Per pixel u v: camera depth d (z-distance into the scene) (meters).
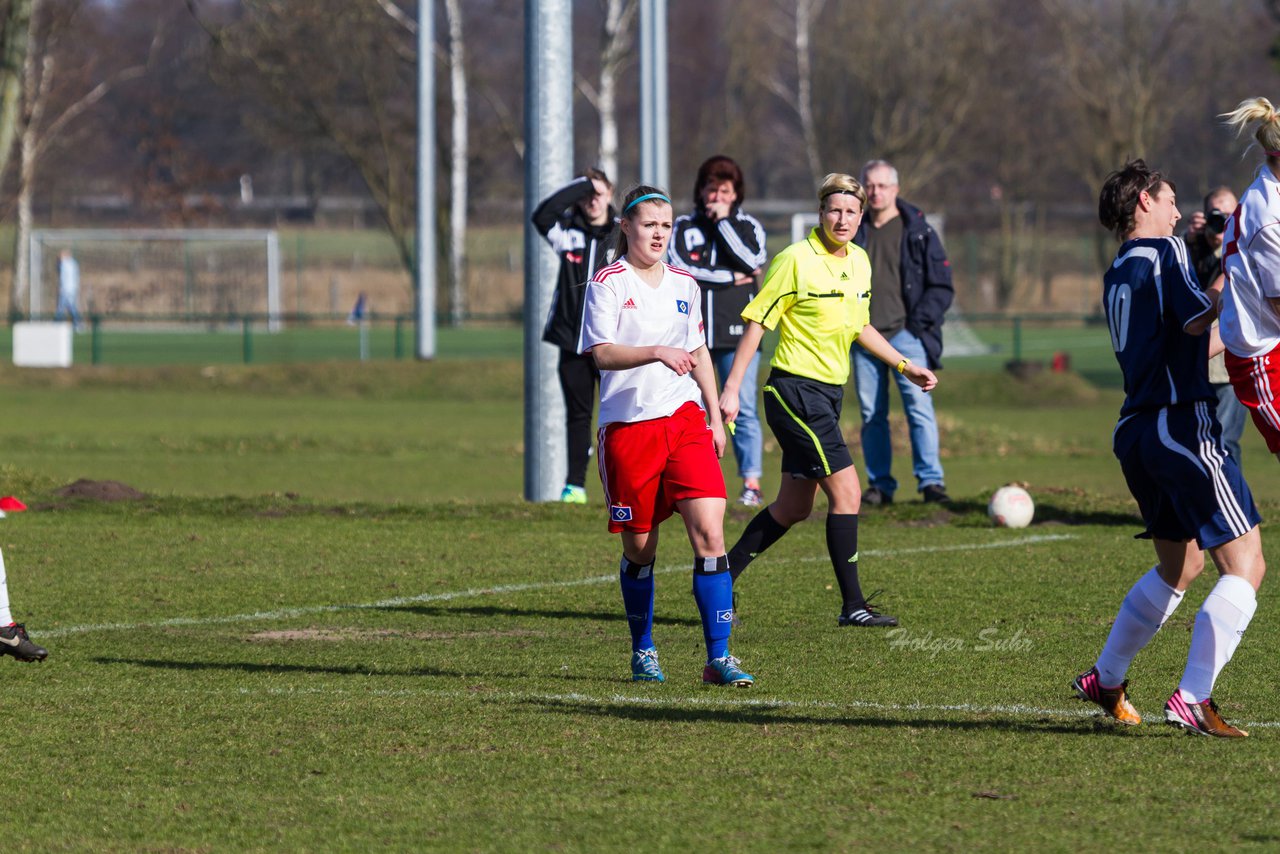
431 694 22.53
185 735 20.22
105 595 31.44
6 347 142.12
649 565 23.41
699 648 26.09
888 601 30.22
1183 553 19.78
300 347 147.88
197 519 43.09
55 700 22.27
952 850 15.36
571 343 44.22
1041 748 19.14
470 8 185.25
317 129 185.25
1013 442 75.69
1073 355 140.12
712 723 20.61
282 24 92.19
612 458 22.89
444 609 30.02
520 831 16.14
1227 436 40.53
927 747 19.23
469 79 180.75
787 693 22.42
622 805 16.98
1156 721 20.45
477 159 191.62
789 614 29.08
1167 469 19.00
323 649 26.12
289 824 16.50
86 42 184.00
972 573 33.44
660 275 23.12
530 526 41.69
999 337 162.12
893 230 43.28
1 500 44.66
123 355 140.12
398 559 36.28
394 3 183.38
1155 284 19.22
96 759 19.09
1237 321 19.31
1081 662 24.42
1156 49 197.50
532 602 30.78
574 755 19.05
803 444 27.81
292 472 64.50
